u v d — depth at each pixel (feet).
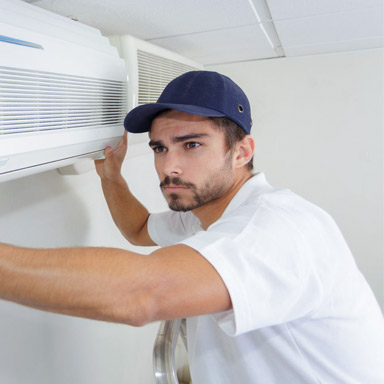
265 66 6.61
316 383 2.48
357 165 6.65
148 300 1.67
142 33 3.74
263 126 6.89
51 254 1.69
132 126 2.77
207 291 1.72
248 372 2.66
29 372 3.47
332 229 2.37
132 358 5.48
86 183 4.18
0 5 1.93
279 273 1.84
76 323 4.13
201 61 6.09
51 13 2.40
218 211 2.92
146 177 5.70
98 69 2.68
